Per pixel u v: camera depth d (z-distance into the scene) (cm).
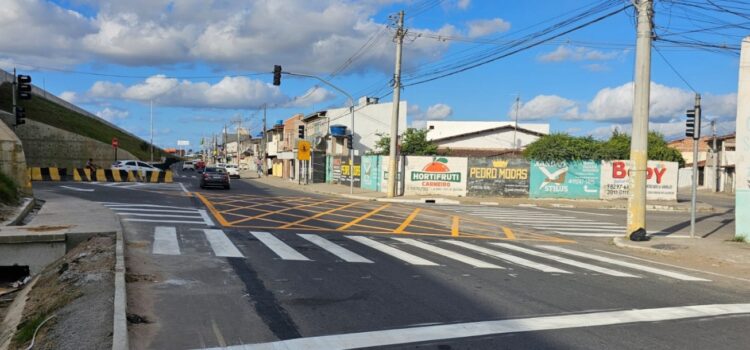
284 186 4584
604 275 1016
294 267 976
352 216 2014
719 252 1341
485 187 3509
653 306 767
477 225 1891
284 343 562
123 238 1173
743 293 895
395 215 2130
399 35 3272
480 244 1402
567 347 569
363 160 4266
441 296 787
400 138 5000
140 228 1409
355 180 4419
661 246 1433
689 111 1627
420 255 1163
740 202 1508
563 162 3419
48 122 6800
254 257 1064
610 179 3406
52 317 657
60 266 986
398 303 739
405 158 3556
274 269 952
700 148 7362
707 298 838
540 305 752
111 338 552
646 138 1537
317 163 5362
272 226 1591
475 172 3519
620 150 3462
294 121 7188
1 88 6581
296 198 2903
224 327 613
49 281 905
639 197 1538
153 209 1905
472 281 903
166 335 580
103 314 634
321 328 617
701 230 1872
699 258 1287
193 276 877
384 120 5972
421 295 789
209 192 3122
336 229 1589
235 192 3253
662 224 2094
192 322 629
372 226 1712
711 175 6253
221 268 947
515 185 3475
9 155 1970
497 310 716
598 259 1237
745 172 1498
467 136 6181
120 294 699
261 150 9675
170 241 1226
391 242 1356
